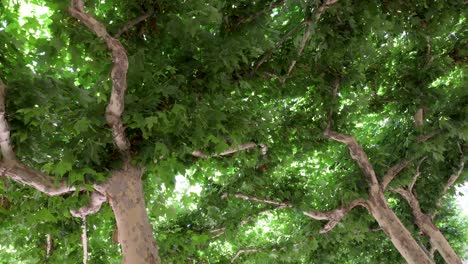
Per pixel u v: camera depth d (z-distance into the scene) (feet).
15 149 19.35
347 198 37.91
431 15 28.84
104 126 20.08
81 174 19.15
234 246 43.57
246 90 30.40
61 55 20.45
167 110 20.29
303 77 33.19
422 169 41.52
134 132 21.63
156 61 22.49
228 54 22.52
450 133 35.78
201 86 23.79
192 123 21.75
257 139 30.42
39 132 19.76
